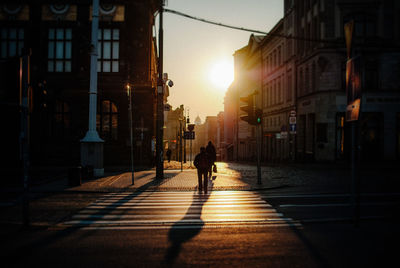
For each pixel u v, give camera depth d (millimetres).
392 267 4941
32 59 27000
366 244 6148
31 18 27094
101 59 27016
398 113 30156
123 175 19578
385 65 30219
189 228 7520
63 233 7152
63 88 26984
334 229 7324
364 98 29875
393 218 8422
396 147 29984
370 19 30484
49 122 27062
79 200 11375
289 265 5066
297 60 37062
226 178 17984
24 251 5867
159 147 17625
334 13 30516
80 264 5168
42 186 14898
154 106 29719
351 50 7715
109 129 27094
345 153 30031
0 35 27094
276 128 45094
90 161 18766
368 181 16078
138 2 27109
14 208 10031
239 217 8594
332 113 30047
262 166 31469
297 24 37156
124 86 26844
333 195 12070
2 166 25562
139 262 5246
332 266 5008
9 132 25703
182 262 5238
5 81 7500
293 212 9195
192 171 22969
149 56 27172
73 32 27078
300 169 25234
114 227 7660
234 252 5746
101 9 27062
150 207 10000
